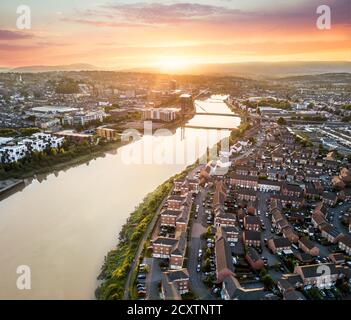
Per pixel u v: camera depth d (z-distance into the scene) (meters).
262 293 180.62
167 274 192.12
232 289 181.12
